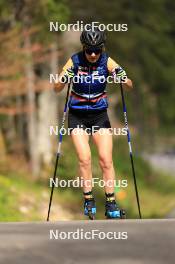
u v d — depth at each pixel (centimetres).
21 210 3903
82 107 1748
